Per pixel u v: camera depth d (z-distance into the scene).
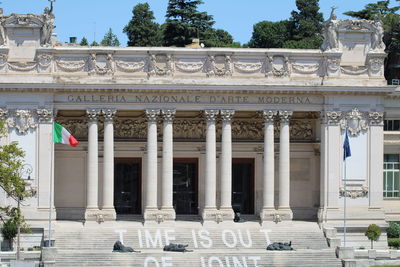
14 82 131.75
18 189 119.75
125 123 143.88
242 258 122.69
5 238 128.75
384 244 136.38
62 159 141.50
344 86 136.38
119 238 129.75
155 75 134.88
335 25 138.38
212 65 135.75
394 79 171.50
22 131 132.62
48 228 130.50
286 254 123.69
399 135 147.50
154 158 135.12
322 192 137.50
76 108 134.12
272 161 137.12
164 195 135.00
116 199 144.62
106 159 134.38
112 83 133.25
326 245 131.62
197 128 145.00
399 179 147.88
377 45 138.75
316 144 143.12
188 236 131.50
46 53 133.12
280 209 136.38
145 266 120.31
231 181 143.25
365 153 138.00
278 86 135.50
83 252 121.44
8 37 133.50
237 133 145.88
